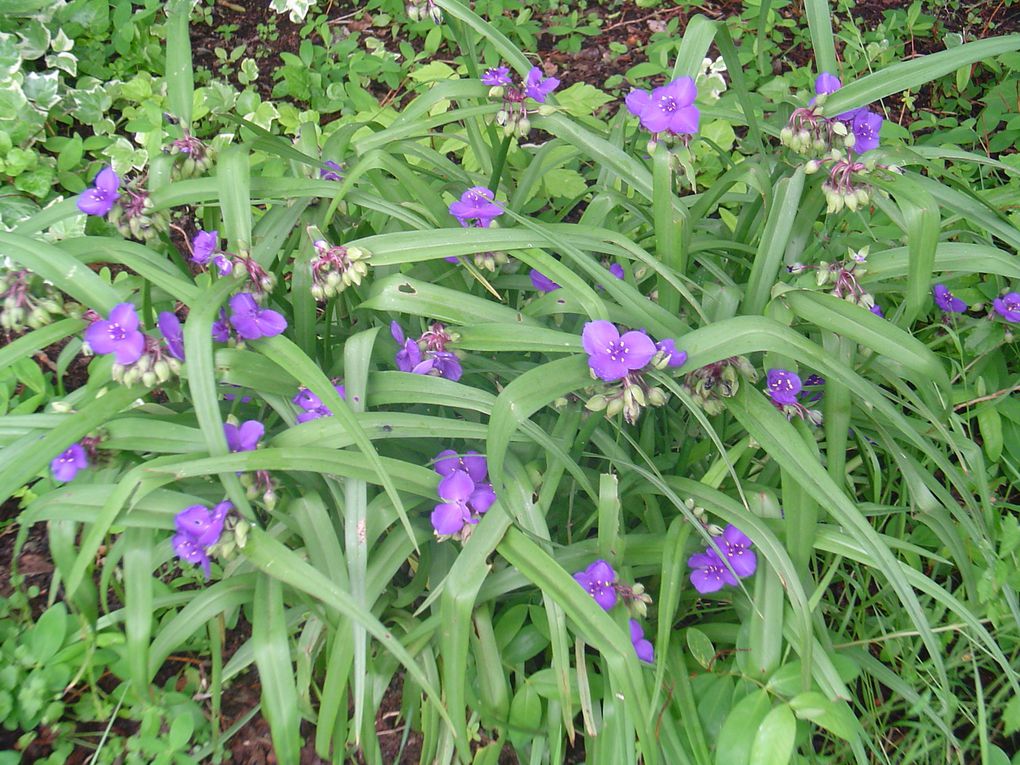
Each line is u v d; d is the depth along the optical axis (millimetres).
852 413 630
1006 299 709
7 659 609
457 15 613
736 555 532
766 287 574
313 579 467
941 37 1106
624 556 561
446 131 911
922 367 500
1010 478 725
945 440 617
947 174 618
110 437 496
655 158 541
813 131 531
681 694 549
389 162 574
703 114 694
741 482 582
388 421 507
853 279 526
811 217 602
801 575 544
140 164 924
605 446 564
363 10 1148
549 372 483
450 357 532
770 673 530
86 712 615
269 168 905
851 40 1035
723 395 513
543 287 609
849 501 490
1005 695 623
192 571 664
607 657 470
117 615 611
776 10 1088
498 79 595
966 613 537
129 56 1035
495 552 549
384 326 619
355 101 975
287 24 1129
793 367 565
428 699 552
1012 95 986
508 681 594
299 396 536
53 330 504
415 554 596
